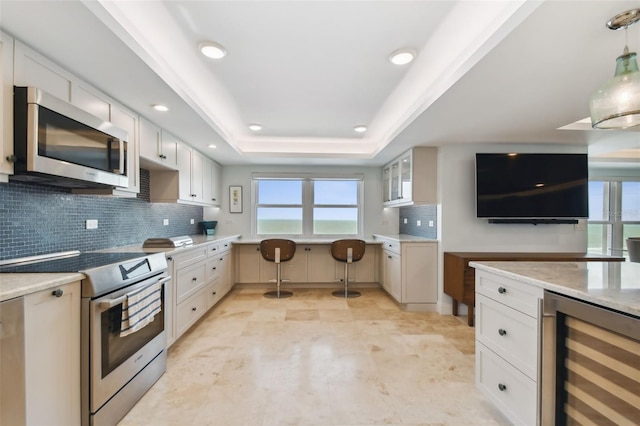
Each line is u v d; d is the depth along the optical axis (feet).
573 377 4.27
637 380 3.47
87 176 5.78
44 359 4.22
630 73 4.34
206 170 13.89
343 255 14.03
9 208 5.71
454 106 7.77
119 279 5.53
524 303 4.97
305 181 16.97
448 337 9.40
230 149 12.54
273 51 6.33
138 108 7.73
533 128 9.61
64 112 5.24
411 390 6.55
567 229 11.88
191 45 6.12
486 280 6.00
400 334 9.64
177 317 8.54
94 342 4.95
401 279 12.10
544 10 4.19
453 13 5.12
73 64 5.55
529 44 5.00
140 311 5.96
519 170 11.28
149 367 6.59
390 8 5.01
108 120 6.89
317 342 8.99
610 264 6.16
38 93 4.72
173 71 7.02
